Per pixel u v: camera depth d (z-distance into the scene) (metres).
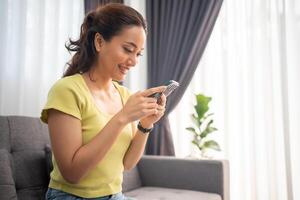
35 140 1.64
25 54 2.22
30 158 1.57
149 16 2.77
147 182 2.18
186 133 2.67
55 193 0.87
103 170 0.87
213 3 2.55
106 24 0.88
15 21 2.21
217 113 2.59
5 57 2.14
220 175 1.94
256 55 2.49
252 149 2.45
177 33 2.64
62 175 0.81
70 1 2.46
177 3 2.67
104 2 2.60
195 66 2.56
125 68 0.91
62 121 0.81
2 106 2.11
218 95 2.59
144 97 0.82
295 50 2.33
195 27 2.58
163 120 2.56
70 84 0.85
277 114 2.38
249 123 2.48
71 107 0.81
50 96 0.83
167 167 2.12
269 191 2.38
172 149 2.55
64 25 2.43
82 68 0.94
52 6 2.37
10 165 1.44
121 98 1.05
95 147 0.77
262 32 2.48
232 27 2.58
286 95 2.39
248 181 2.45
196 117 2.36
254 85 2.46
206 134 2.31
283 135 2.36
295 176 2.28
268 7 2.49
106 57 0.89
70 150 0.79
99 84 0.95
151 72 2.72
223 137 2.56
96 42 0.91
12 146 1.53
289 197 2.34
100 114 0.87
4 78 2.13
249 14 2.54
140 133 0.99
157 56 2.71
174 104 2.55
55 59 2.35
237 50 2.54
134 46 0.88
